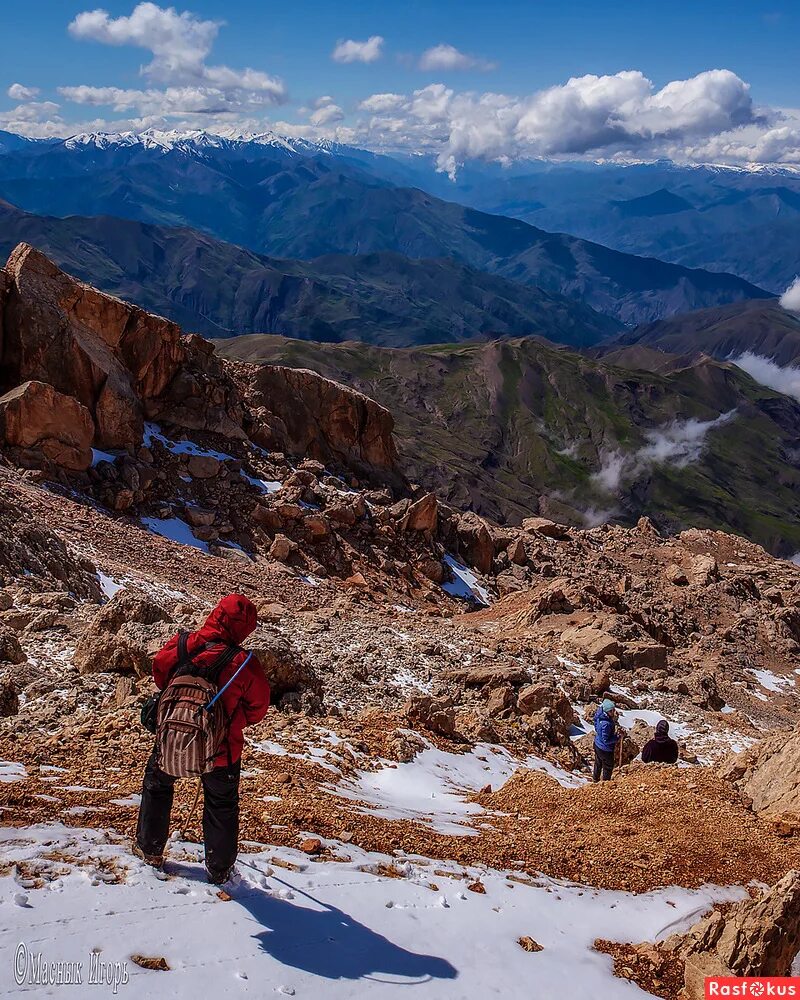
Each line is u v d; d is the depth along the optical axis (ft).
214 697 17.83
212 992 14.37
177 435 112.37
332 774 34.83
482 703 58.90
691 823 34.68
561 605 98.89
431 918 19.74
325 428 133.08
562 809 37.17
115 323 106.93
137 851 19.06
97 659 42.83
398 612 93.30
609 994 18.74
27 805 21.47
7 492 79.61
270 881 19.21
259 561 97.04
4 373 96.94
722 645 110.11
